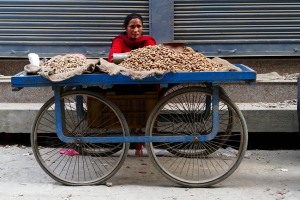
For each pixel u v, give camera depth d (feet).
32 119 18.92
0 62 21.57
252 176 15.84
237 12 21.12
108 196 13.91
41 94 20.45
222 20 21.16
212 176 15.69
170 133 15.78
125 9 21.11
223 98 14.57
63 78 13.84
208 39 21.25
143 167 16.88
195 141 14.57
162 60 14.43
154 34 21.09
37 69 14.44
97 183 14.88
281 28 21.18
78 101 16.33
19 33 21.13
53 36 21.21
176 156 17.47
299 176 15.81
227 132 16.74
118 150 17.56
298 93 16.62
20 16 21.02
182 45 15.28
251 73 13.87
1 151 18.97
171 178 14.70
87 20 21.15
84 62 14.90
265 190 14.40
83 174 15.89
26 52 21.21
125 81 14.02
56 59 15.06
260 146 20.18
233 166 14.61
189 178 15.46
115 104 14.75
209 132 15.20
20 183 15.11
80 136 14.65
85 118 16.38
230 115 16.46
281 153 18.88
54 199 13.66
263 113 18.58
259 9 21.11
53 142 19.74
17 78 14.11
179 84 15.89
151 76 13.71
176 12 21.11
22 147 19.60
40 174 16.07
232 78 13.92
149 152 14.66
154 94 15.25
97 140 14.62
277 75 21.30
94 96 14.74
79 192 14.26
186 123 15.87
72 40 21.25
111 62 15.39
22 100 20.49
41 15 21.06
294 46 21.27
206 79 13.96
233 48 21.29
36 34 21.17
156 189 14.55
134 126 15.35
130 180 15.46
